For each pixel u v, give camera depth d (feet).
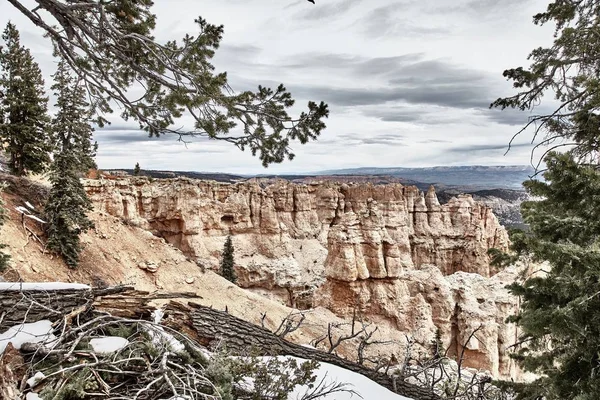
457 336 107.04
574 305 12.72
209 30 25.09
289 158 26.84
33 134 76.28
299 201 222.89
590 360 13.97
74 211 66.74
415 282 119.44
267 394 16.74
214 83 24.02
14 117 75.77
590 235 14.01
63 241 66.95
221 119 24.95
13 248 57.47
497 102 26.18
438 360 26.30
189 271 96.43
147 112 27.81
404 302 114.52
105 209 151.74
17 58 75.20
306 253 206.90
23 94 75.92
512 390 21.36
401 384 23.79
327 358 24.43
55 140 75.10
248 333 23.13
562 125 22.71
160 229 184.24
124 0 23.70
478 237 197.88
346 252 121.60
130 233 93.76
